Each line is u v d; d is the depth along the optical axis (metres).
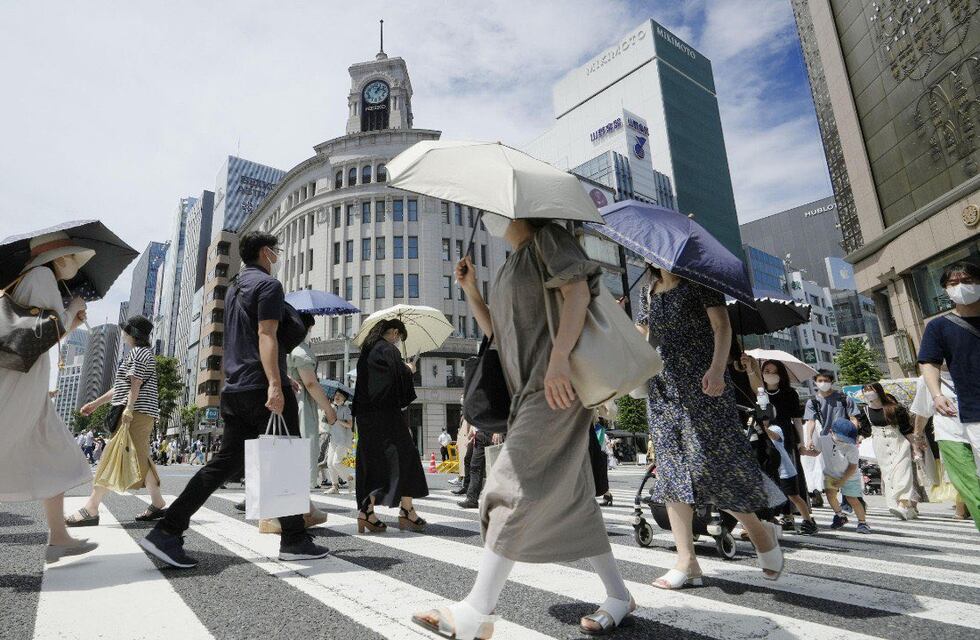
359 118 48.62
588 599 2.13
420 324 5.59
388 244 40.38
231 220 85.31
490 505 1.67
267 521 3.62
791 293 82.12
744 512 2.38
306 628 1.72
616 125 72.81
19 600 2.01
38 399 2.44
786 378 4.78
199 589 2.18
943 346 3.06
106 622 1.76
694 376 2.56
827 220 115.50
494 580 1.56
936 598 2.17
